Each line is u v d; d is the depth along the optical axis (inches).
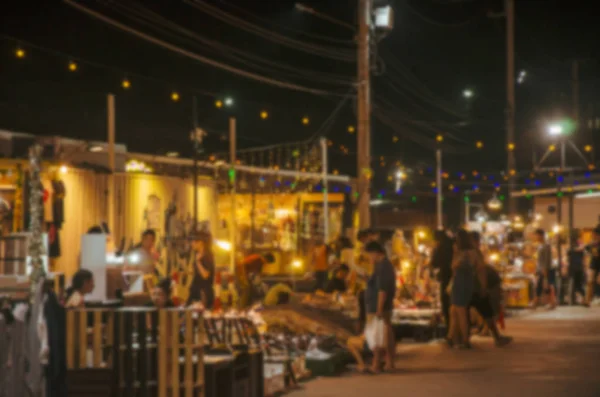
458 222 2065.7
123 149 842.8
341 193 1217.4
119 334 366.6
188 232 885.2
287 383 485.7
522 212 1934.1
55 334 349.4
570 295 1139.3
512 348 660.1
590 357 606.2
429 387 485.7
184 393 371.6
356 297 717.3
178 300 510.3
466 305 663.1
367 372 546.6
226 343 428.8
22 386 349.4
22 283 414.3
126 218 797.2
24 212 685.3
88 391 362.0
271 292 665.0
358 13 928.3
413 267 910.4
